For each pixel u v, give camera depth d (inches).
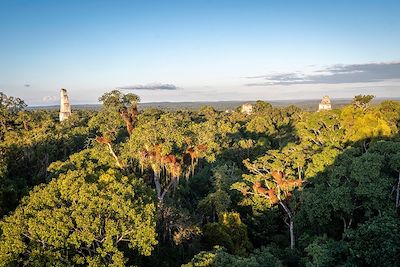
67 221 881.5
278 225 1512.1
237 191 1679.4
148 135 1551.4
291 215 1378.0
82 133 2416.3
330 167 1403.8
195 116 4229.8
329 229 1230.3
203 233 1310.3
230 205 1601.9
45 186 1026.1
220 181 1740.9
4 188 1192.2
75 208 918.4
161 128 1649.9
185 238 1213.1
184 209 1425.9
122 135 2187.5
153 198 1192.8
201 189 1861.5
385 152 1231.5
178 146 1684.3
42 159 1904.5
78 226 877.2
